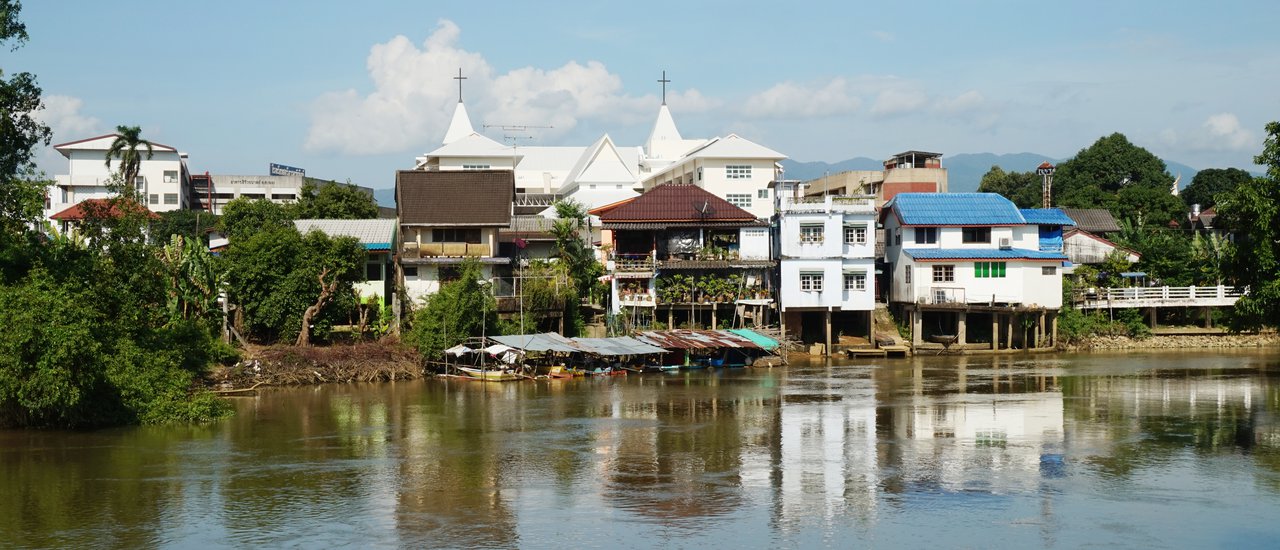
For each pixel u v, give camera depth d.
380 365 59.97
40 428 42.88
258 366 57.31
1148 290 80.88
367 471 36.00
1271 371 63.69
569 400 51.94
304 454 38.62
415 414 47.62
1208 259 84.50
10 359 39.16
